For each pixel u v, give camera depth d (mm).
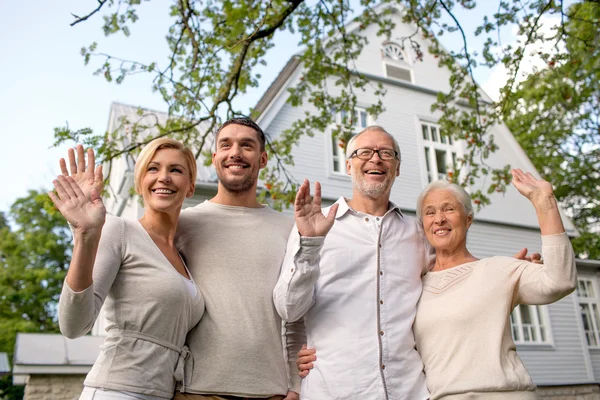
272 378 2420
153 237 2443
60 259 24781
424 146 12672
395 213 2883
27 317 22875
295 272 2346
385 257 2689
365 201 2871
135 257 2260
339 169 11219
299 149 10688
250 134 2830
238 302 2449
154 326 2188
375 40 12961
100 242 2201
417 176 12211
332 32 5957
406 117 12664
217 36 5250
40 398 7367
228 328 2383
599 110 18469
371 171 2826
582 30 5727
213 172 9859
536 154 21203
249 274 2545
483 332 2441
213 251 2580
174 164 2518
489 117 6312
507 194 13211
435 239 2785
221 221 2729
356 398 2352
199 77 5625
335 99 6371
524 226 13039
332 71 6230
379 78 12555
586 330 13781
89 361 7605
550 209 2410
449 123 6242
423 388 2477
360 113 12070
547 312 12586
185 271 2482
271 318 2504
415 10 5637
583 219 22922
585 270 14492
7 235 24438
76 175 2090
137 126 5793
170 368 2215
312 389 2432
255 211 2836
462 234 2777
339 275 2621
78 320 1946
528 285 2486
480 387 2314
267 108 10398
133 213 10836
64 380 7566
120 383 2064
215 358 2332
